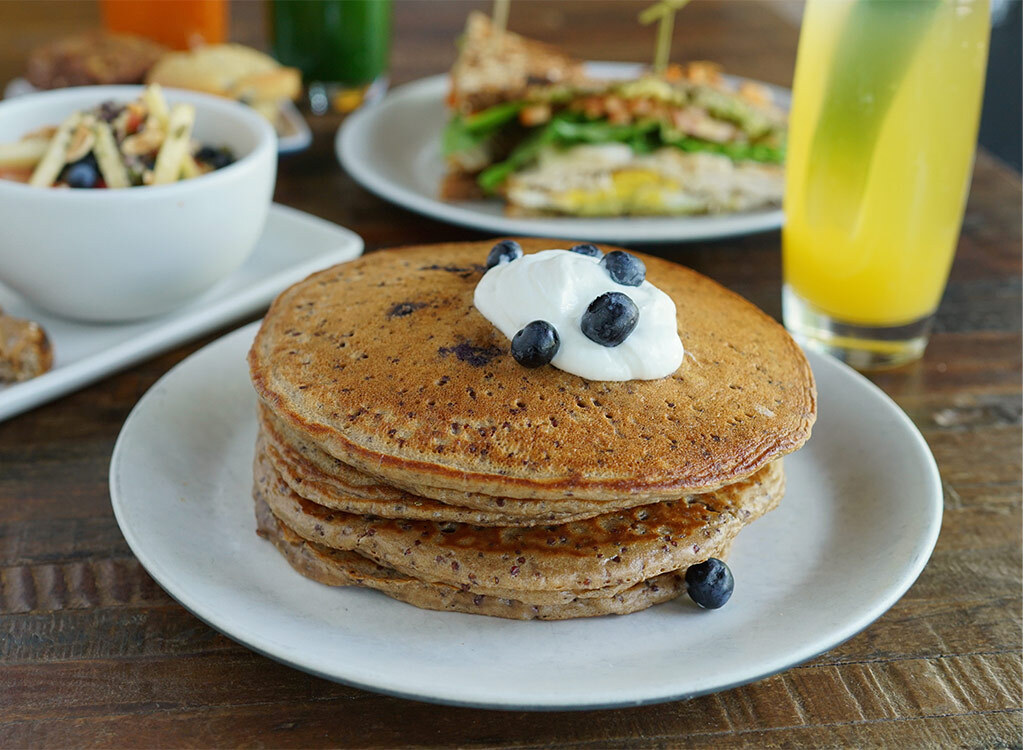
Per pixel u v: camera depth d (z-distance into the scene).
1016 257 0.80
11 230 0.63
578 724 0.49
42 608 0.53
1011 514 0.59
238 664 0.51
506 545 0.51
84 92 0.72
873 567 0.52
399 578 0.51
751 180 0.83
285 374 0.52
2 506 0.57
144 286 0.66
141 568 0.55
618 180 0.82
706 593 0.51
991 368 0.70
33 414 0.63
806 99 0.66
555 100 0.83
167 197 0.64
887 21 0.62
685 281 0.60
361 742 0.48
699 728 0.49
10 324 0.63
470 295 0.55
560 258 0.53
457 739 0.48
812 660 0.51
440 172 0.88
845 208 0.66
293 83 0.92
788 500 0.57
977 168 0.94
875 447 0.58
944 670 0.51
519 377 0.52
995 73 1.44
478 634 0.50
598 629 0.51
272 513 0.54
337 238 0.74
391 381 0.52
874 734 0.49
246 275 0.73
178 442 0.58
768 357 0.55
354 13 1.00
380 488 0.51
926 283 0.67
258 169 0.67
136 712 0.49
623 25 1.26
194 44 1.06
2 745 0.47
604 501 0.49
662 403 0.51
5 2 1.29
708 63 1.14
